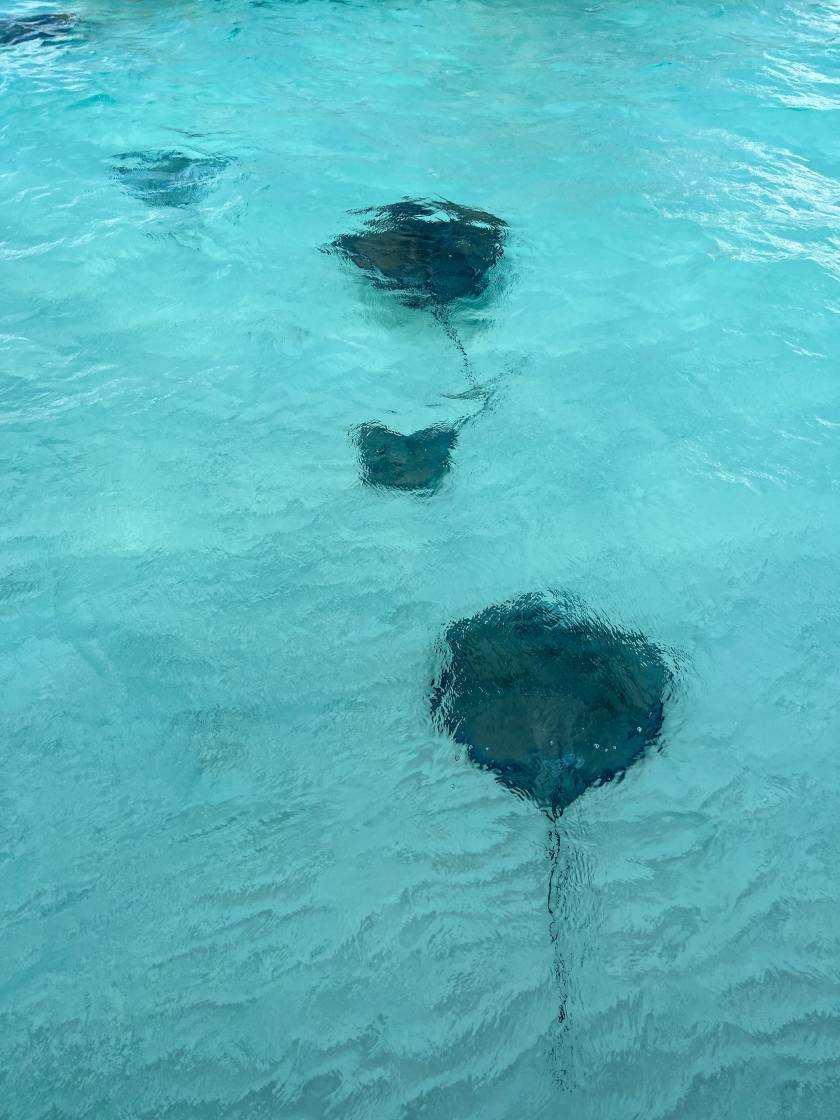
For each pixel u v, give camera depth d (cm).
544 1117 266
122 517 430
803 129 701
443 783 340
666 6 930
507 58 834
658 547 419
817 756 349
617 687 342
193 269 571
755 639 384
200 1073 277
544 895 317
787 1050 280
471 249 562
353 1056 280
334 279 562
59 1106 270
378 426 467
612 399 486
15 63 818
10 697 366
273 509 434
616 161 671
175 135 712
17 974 301
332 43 864
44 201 631
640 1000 293
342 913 313
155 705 365
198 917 313
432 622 390
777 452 459
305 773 346
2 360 505
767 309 538
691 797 338
